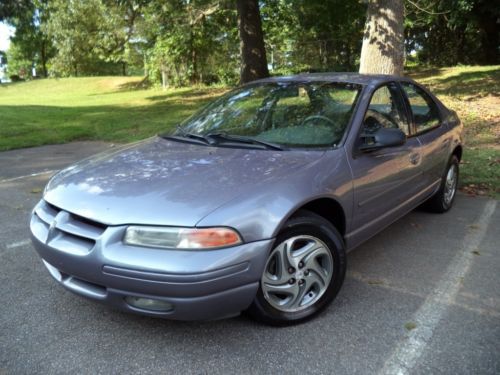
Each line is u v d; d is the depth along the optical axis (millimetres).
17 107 18609
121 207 2623
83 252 2615
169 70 25766
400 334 2881
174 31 21359
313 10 21281
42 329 2982
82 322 3061
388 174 3680
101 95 26203
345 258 3143
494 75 16828
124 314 3148
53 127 12578
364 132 3523
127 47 27828
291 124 3646
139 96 22625
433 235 4551
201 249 2455
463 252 4141
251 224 2588
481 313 3121
